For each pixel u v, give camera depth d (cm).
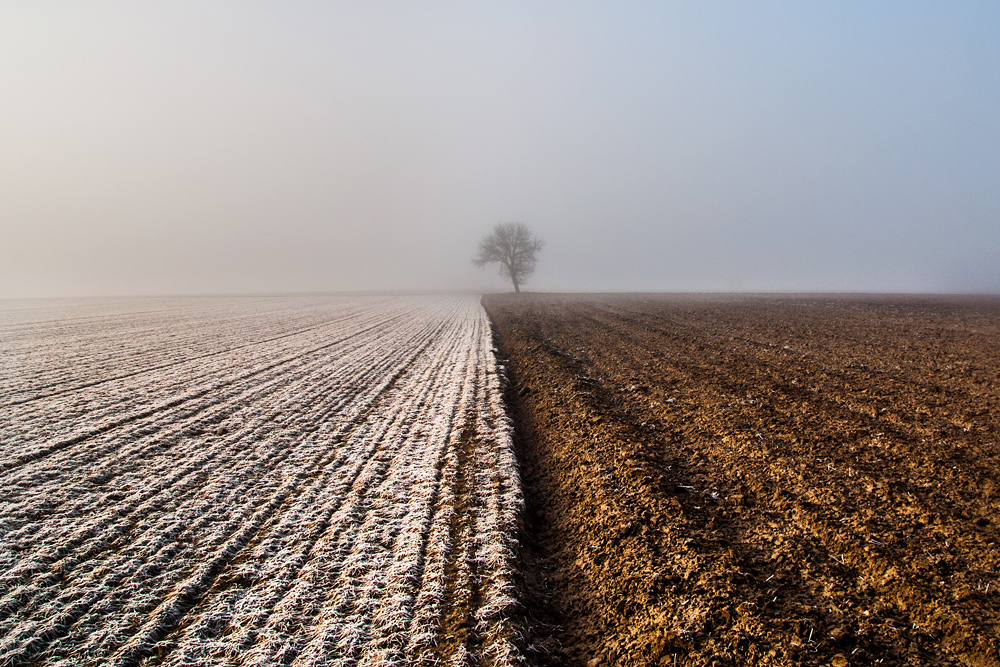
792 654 340
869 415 800
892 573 411
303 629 412
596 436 830
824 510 523
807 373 1126
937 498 521
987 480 545
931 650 335
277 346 2148
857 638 351
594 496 626
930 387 940
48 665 373
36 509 626
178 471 757
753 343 1630
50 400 1188
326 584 473
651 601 418
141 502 654
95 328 2873
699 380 1132
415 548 525
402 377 1483
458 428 957
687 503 571
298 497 670
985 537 444
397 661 371
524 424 1017
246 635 404
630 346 1727
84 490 689
